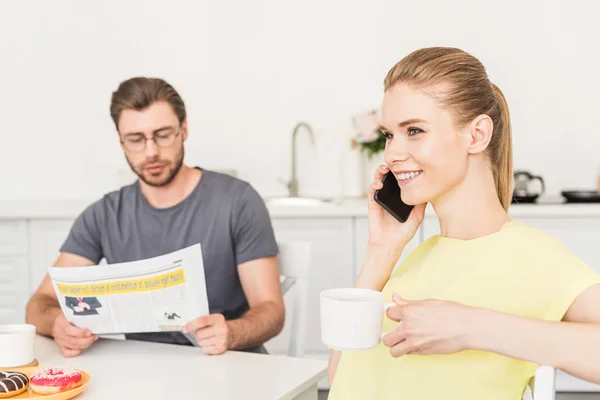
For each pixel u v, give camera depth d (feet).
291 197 11.28
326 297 2.84
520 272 2.75
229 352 4.50
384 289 3.27
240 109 11.76
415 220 3.41
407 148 2.86
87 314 4.49
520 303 2.70
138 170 5.74
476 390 2.74
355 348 2.75
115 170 11.92
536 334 2.38
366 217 9.94
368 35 11.44
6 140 11.96
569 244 9.62
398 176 2.96
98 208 6.14
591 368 2.31
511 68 11.19
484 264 2.83
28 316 5.46
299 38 11.57
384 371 3.02
